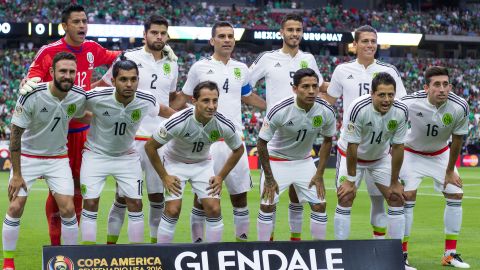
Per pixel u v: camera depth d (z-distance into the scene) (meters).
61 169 12.41
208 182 12.80
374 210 13.95
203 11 70.88
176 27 64.12
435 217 21.61
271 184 12.88
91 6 65.88
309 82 12.18
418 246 15.92
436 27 75.62
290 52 14.59
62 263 10.35
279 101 13.51
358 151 13.23
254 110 55.12
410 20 76.25
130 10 66.69
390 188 13.12
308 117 12.65
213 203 12.67
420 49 79.44
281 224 19.44
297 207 14.35
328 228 18.70
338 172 13.69
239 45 71.25
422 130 13.59
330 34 66.75
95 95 12.10
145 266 10.58
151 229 14.20
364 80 14.25
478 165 53.44
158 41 13.84
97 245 10.55
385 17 76.44
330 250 11.10
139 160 13.03
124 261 10.54
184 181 12.78
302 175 13.27
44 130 11.98
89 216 12.49
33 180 12.32
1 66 60.50
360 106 12.49
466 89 70.12
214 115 12.27
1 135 49.88
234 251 10.87
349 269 11.06
